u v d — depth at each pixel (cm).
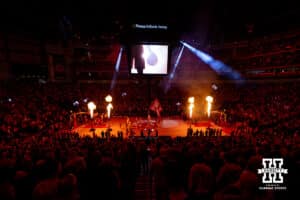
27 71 3753
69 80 4534
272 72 3869
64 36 4097
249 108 2714
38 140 1410
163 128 2497
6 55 3344
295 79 3422
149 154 1041
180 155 625
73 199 401
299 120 1819
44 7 3105
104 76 4753
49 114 2400
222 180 459
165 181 533
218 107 3272
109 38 3478
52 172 402
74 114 2661
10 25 3375
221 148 802
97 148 860
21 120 2011
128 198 629
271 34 3928
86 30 3500
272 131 1738
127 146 829
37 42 3900
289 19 3422
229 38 4284
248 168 516
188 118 2942
